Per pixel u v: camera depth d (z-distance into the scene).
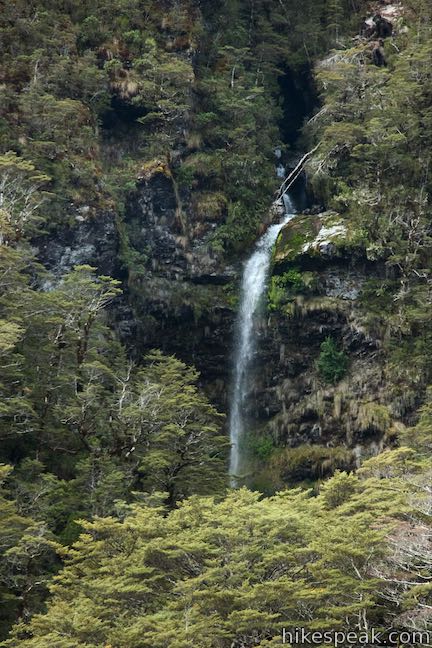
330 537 27.14
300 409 53.94
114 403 43.94
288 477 52.38
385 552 27.02
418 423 46.78
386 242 54.16
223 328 57.44
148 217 57.03
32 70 56.31
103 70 58.19
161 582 28.52
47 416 43.47
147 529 29.12
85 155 54.88
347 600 26.67
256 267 58.38
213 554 28.16
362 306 53.88
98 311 49.53
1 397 40.31
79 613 26.17
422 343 51.41
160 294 56.09
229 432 56.06
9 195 48.41
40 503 38.03
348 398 52.44
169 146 58.91
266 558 26.91
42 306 42.78
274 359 55.75
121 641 25.28
